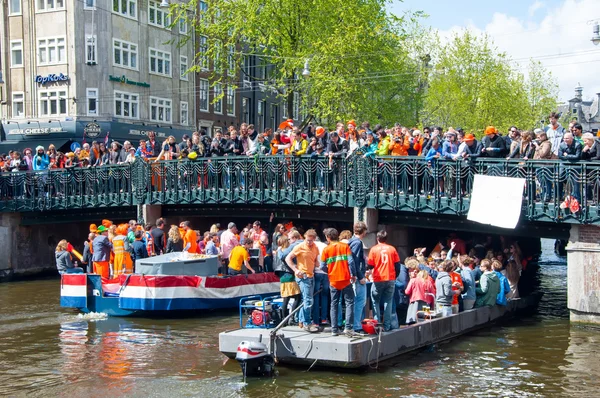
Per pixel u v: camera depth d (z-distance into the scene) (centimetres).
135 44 4322
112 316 2002
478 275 1838
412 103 4138
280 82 3562
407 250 2317
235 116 5291
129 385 1310
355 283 1345
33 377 1382
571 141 1708
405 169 2030
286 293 1413
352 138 2173
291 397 1209
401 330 1435
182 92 4728
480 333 1703
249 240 2106
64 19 4009
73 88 3997
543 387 1271
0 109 4134
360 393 1226
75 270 2188
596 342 1608
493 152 1853
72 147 3781
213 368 1409
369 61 3516
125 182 2731
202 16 3712
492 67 4538
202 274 2028
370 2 3569
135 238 2167
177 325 1867
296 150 2261
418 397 1209
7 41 4112
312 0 3434
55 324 1889
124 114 4234
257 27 3519
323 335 1348
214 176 2494
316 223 2795
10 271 2992
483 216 1820
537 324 1819
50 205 2895
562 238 1841
